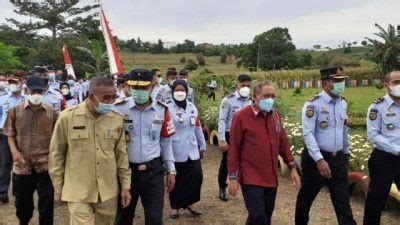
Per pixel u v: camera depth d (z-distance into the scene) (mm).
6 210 6656
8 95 7016
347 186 4879
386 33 36812
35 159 4996
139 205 6777
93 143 3785
